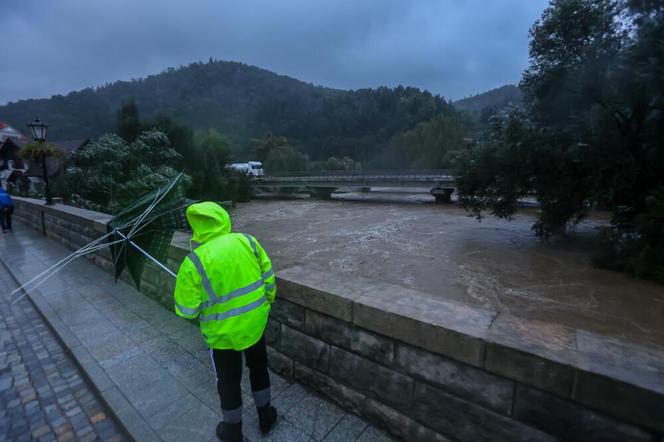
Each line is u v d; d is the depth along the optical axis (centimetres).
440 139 6625
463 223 1969
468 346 170
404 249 1343
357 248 1381
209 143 3800
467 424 179
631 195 998
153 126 2612
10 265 634
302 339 256
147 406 251
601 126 1013
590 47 998
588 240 1391
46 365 321
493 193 1337
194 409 247
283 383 267
